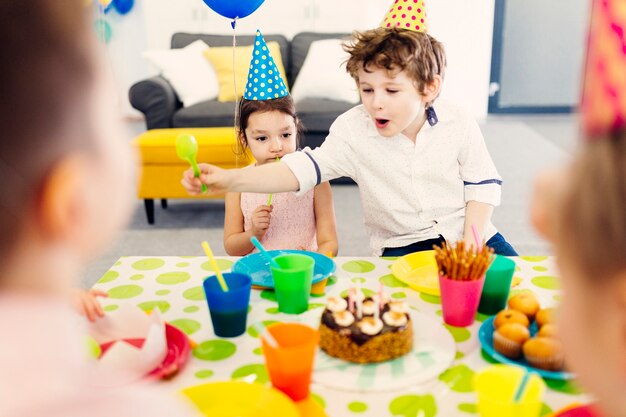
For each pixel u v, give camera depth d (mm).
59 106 301
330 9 4863
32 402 310
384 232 1494
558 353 754
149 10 4941
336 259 1212
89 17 322
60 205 310
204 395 700
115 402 341
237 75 3711
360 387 746
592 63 390
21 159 297
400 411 707
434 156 1405
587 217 367
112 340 858
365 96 1312
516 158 4105
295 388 719
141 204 3477
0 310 313
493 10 5359
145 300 1029
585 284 379
